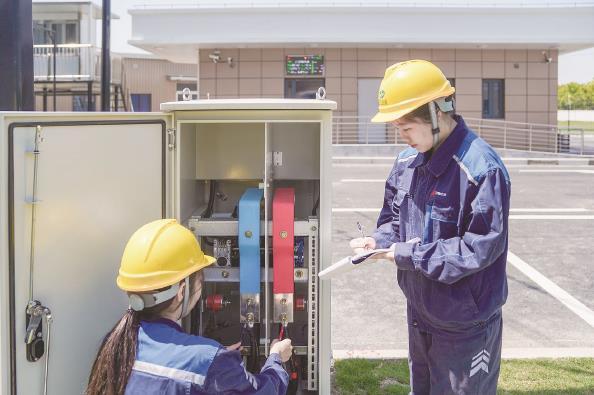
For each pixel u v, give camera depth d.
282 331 2.66
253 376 1.93
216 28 20.53
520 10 20.48
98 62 14.97
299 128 3.09
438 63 21.73
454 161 2.13
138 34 20.64
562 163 19.84
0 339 1.73
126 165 2.35
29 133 1.82
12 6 2.83
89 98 14.48
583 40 20.55
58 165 1.96
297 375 2.82
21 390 1.81
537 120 22.19
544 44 20.97
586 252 7.64
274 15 20.48
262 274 2.77
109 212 2.25
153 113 2.50
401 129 2.20
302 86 21.78
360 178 15.58
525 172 17.28
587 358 4.06
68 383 2.05
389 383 3.65
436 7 20.36
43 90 15.05
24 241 1.81
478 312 2.15
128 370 1.76
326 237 2.66
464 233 2.12
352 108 21.67
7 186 1.73
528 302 5.60
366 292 5.91
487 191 2.03
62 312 2.00
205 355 1.75
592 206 11.24
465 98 21.89
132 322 1.86
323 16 20.45
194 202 3.06
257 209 2.61
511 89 22.03
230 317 3.23
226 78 21.70
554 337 4.68
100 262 2.21
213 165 3.09
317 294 2.71
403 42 20.47
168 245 1.93
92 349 2.19
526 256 7.43
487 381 2.27
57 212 1.96
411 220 2.33
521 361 4.00
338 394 3.48
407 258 2.08
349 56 21.52
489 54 21.83
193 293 2.04
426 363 2.47
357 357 4.06
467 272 2.00
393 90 2.16
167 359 1.75
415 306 2.32
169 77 28.64
